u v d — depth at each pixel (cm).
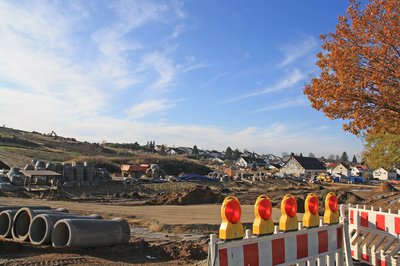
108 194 3891
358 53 1065
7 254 839
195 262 881
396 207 2033
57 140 10469
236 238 396
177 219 1803
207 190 3275
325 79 1130
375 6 1045
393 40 1006
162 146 14388
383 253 723
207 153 18850
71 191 3622
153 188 4659
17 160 5397
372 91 1071
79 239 906
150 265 835
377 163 2609
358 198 3155
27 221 1023
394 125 1104
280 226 472
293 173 11562
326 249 533
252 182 6556
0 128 10569
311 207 518
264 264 427
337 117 1130
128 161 7606
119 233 986
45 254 845
